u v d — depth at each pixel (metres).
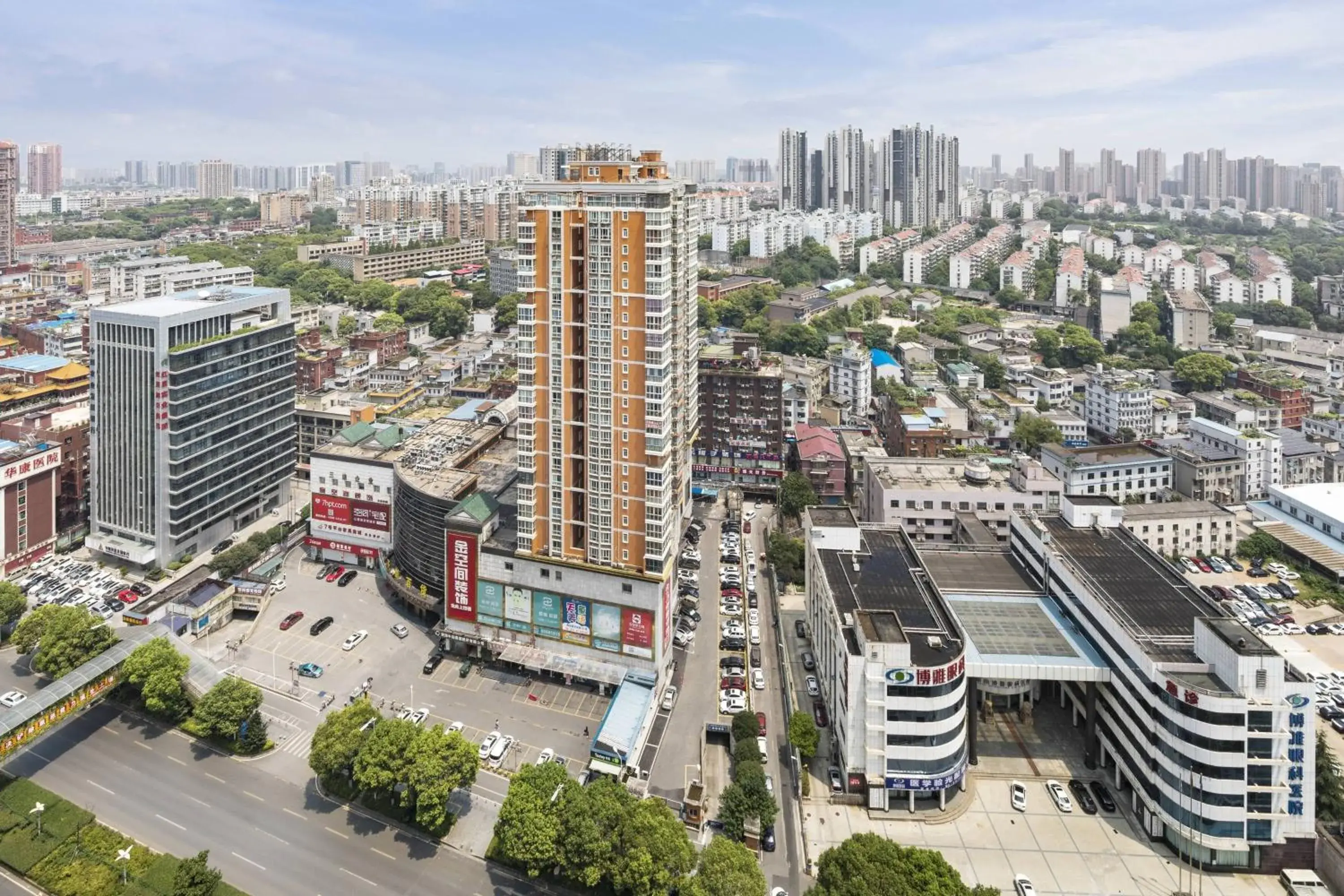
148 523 198.75
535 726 145.88
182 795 128.38
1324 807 117.94
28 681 156.75
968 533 190.88
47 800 125.00
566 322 150.88
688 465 183.62
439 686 156.88
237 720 136.25
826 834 121.31
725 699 151.12
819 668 157.25
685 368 173.62
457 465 196.62
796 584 198.25
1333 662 165.12
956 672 123.81
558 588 157.62
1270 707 110.12
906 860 98.12
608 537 153.62
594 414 151.12
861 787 127.06
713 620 183.50
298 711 149.12
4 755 123.31
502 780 132.25
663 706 151.62
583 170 154.38
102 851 115.75
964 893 95.00
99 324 196.00
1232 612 179.75
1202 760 111.38
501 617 162.75
